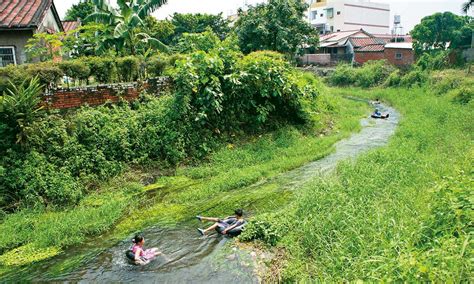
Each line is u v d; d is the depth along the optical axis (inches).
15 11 640.4
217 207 398.3
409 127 691.4
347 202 324.5
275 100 702.5
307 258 275.0
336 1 2642.7
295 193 414.3
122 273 278.5
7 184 397.7
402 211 280.2
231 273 271.7
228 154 555.2
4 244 328.2
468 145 477.7
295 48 1266.0
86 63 526.3
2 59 626.8
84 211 383.6
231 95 627.5
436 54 1438.2
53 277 278.7
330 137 692.7
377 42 1955.0
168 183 473.4
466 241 181.2
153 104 553.0
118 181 460.1
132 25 705.6
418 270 180.2
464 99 918.4
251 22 1213.1
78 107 502.6
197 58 589.0
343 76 1684.3
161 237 335.0
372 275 199.9
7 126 417.4
